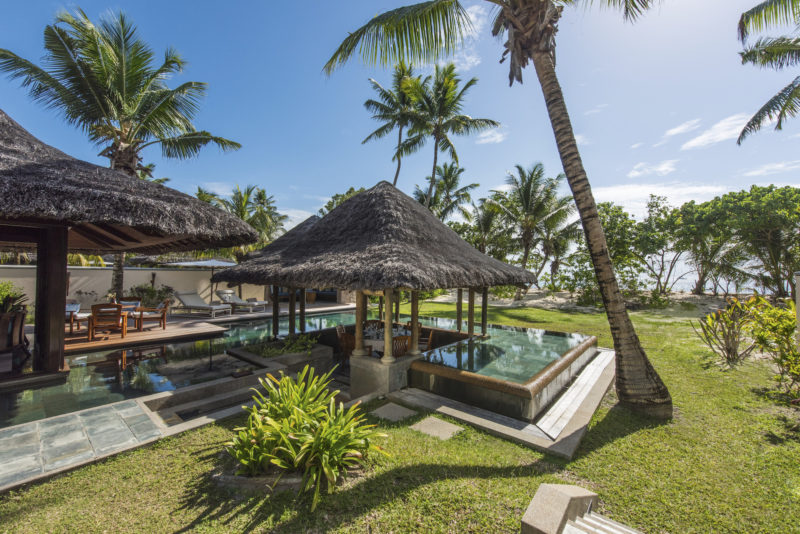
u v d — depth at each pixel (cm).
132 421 404
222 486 286
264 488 280
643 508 287
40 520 245
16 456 324
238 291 1867
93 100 1145
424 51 597
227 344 871
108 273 1474
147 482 292
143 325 1060
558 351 775
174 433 379
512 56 526
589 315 1731
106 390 520
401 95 2067
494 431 423
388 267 508
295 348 764
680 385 616
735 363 753
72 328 854
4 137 539
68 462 315
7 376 529
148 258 1792
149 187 584
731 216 2016
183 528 238
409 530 240
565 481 324
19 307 845
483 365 657
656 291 1986
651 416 482
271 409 337
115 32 1127
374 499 271
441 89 1933
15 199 410
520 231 2445
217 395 536
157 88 1294
